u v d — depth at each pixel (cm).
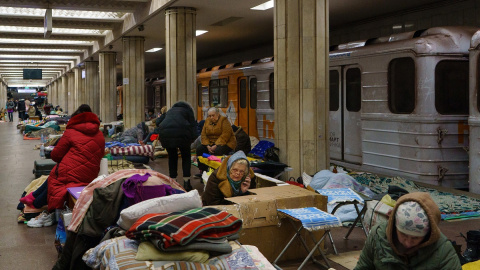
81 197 462
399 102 962
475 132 845
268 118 1403
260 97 1441
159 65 3497
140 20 1634
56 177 655
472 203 764
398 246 267
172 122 879
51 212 664
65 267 456
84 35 2397
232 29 1784
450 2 1242
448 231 629
